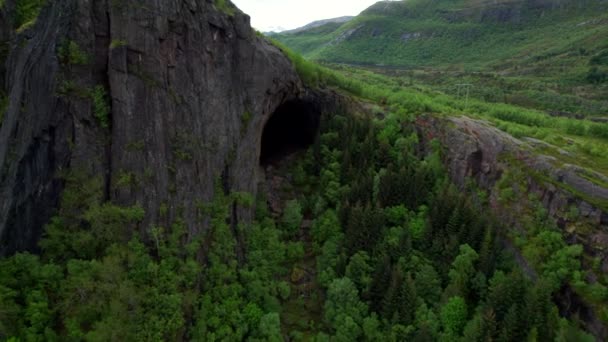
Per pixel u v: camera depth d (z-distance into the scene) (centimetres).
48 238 6272
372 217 8475
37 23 6488
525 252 8219
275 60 9750
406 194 9250
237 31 8344
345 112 11588
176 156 7112
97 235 6284
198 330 6831
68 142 6225
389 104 12062
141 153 6650
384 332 7325
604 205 7875
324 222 9125
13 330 5662
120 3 6300
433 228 8638
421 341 6919
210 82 7712
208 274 7469
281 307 8000
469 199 9094
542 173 8875
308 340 7631
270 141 12288
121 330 5738
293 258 8988
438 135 10606
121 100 6425
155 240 6694
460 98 16388
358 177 9706
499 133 10119
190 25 7181
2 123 6631
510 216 8888
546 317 7044
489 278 7956
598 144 10300
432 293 7806
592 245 7719
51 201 6288
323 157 10706
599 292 7250
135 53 6519
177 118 7112
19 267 6069
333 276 8244
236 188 8438
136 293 6138
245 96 8738
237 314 7312
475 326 6881
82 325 5891
